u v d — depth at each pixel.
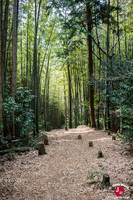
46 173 3.96
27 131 7.00
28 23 10.83
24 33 11.82
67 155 5.50
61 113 31.88
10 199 2.85
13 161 4.86
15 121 6.68
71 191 3.05
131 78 4.71
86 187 3.14
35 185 3.35
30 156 5.39
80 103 17.09
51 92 24.66
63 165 4.50
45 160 4.96
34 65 9.39
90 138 8.52
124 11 10.87
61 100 30.05
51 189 3.18
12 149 5.71
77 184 3.31
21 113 7.00
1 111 5.62
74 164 4.55
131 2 10.24
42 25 11.55
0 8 5.46
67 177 3.68
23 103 7.38
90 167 4.21
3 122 5.93
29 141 6.88
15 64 7.20
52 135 10.62
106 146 6.26
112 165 4.13
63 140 8.39
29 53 12.41
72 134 10.50
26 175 3.85
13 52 6.47
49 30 12.38
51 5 9.10
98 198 2.71
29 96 7.30
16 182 3.48
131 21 11.30
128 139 5.02
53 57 14.68
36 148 6.42
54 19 11.71
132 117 4.95
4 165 4.52
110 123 10.65
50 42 12.78
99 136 8.80
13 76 6.49
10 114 6.69
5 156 5.30
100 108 12.85
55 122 27.30
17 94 7.03
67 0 8.91
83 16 10.16
